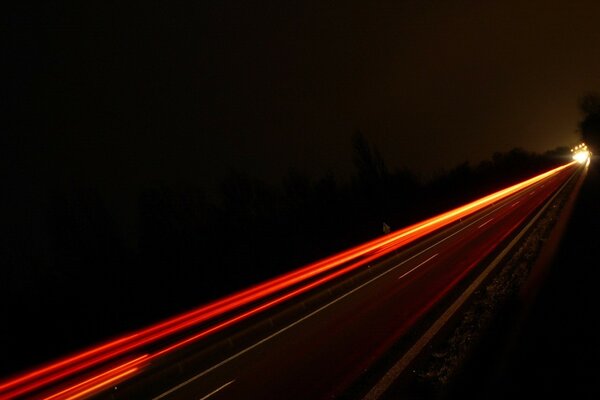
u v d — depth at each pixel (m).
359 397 6.58
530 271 11.94
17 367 17.14
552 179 79.69
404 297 13.37
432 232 36.41
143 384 10.68
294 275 27.25
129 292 25.50
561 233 15.80
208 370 10.66
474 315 9.33
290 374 8.62
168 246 32.12
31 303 21.52
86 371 13.65
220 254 33.00
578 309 7.26
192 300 25.34
